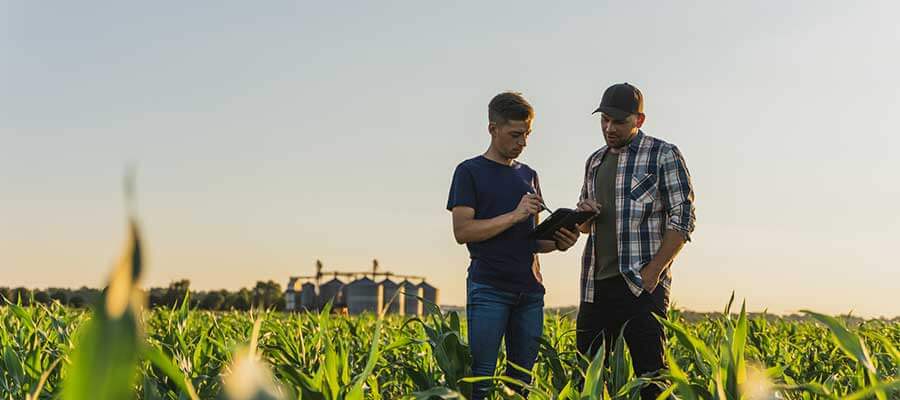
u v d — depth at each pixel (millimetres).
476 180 4656
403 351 5543
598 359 2652
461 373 3924
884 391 2121
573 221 4598
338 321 8328
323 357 3355
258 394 675
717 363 2398
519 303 4680
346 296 45312
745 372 2396
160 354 1454
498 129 4613
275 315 8781
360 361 4992
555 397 2916
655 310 4848
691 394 2281
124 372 597
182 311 5316
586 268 5145
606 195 5070
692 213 4863
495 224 4477
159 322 6945
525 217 4480
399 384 4676
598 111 4965
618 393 3068
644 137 5023
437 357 3830
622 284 4902
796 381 4988
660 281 4934
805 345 6980
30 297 6273
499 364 5359
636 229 4902
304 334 6582
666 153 4930
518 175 4820
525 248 4723
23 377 3740
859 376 3525
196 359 4180
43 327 5770
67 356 3730
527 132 4637
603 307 4984
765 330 6242
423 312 43594
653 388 4695
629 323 4863
